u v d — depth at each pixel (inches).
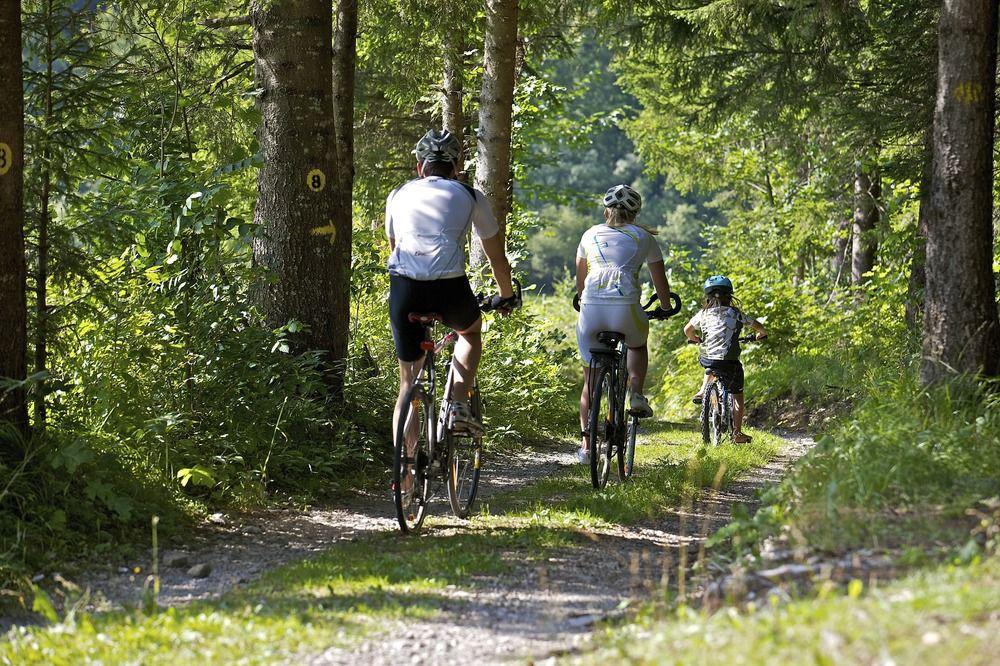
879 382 465.7
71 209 419.2
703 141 1448.1
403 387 359.6
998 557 218.7
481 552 323.3
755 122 868.6
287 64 502.9
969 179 394.9
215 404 448.8
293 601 264.8
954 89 397.1
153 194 437.4
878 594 199.3
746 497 437.4
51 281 406.6
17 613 274.4
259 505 413.7
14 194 350.0
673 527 371.6
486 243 362.9
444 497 438.9
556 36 1076.5
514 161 1112.8
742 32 828.0
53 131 403.9
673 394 994.1
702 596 251.0
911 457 310.0
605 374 456.1
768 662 169.5
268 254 506.9
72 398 410.3
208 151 631.2
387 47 836.6
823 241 1306.6
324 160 510.9
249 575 313.3
